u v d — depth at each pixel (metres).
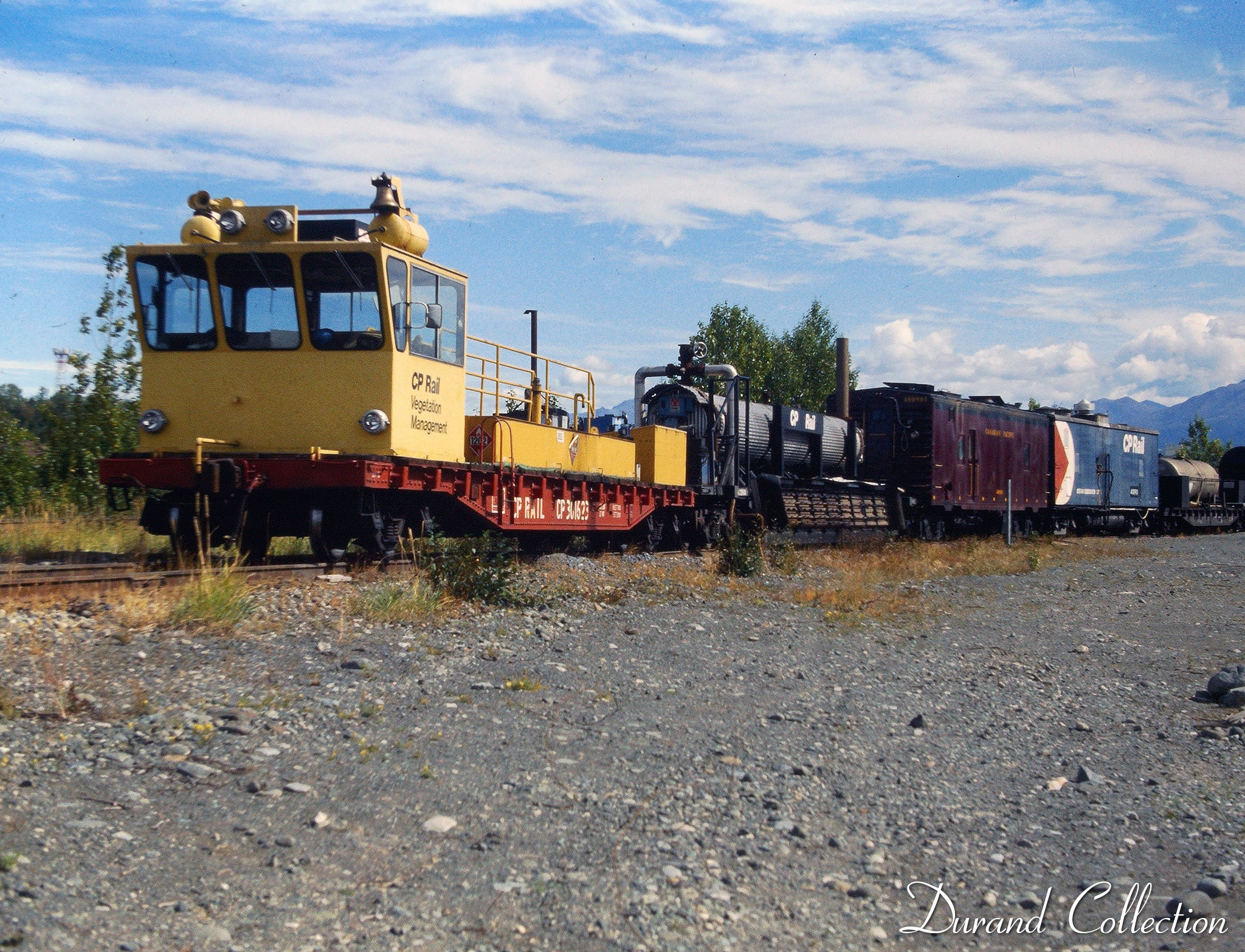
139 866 4.14
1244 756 7.13
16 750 5.20
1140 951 4.09
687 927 3.98
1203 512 49.53
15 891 3.74
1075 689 9.30
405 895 4.12
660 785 5.67
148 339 12.42
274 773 5.38
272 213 12.28
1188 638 12.58
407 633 9.05
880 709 7.89
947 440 29.22
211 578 9.16
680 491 20.86
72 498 19.67
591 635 10.05
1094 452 39.78
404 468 12.18
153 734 5.71
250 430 12.23
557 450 16.55
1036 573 20.69
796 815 5.37
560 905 4.10
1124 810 5.85
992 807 5.80
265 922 3.80
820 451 27.05
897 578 18.22
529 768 5.80
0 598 8.71
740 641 10.54
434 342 13.09
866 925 4.18
